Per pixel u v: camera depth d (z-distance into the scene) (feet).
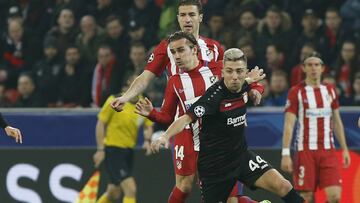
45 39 139.03
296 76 128.47
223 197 83.97
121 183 116.78
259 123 116.67
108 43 138.10
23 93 134.72
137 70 120.16
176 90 86.58
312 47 130.11
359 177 114.52
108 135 117.19
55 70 135.64
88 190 118.93
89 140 120.47
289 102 108.88
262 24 135.85
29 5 148.97
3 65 142.41
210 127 81.82
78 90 134.92
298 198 82.43
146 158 118.01
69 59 135.03
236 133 82.12
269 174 82.38
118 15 141.79
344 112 115.44
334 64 134.41
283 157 108.27
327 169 108.68
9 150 119.44
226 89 81.00
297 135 109.40
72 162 119.34
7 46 144.05
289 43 134.31
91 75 135.33
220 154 82.38
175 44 84.84
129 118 116.47
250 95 83.35
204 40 88.02
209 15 142.10
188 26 86.38
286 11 142.41
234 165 82.58
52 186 119.34
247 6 139.13
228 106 81.05
